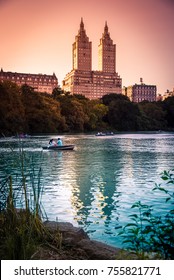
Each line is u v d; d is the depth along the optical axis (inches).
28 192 497.4
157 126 4483.3
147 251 173.5
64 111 3636.8
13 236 172.4
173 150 1360.7
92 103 4291.3
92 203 439.5
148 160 986.1
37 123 3157.0
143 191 515.5
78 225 345.4
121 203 438.0
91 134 3176.7
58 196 480.7
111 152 1270.9
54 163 911.0
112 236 308.5
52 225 228.8
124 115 4143.7
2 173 695.7
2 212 206.7
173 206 414.6
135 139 2272.4
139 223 342.6
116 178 649.0
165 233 175.9
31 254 165.5
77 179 637.3
